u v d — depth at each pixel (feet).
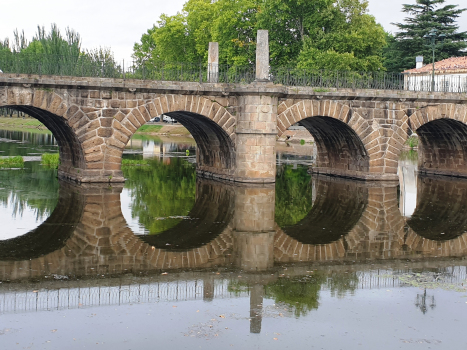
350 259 59.52
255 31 187.32
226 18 189.26
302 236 69.21
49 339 39.37
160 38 232.32
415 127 121.39
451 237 70.59
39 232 66.44
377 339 41.04
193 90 104.78
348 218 80.84
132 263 55.42
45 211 77.92
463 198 100.78
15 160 136.05
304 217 80.74
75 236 65.10
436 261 59.72
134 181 112.16
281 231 71.51
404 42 248.73
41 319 42.22
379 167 121.08
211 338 40.29
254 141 107.45
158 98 104.17
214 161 122.42
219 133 112.78
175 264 55.62
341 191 106.22
